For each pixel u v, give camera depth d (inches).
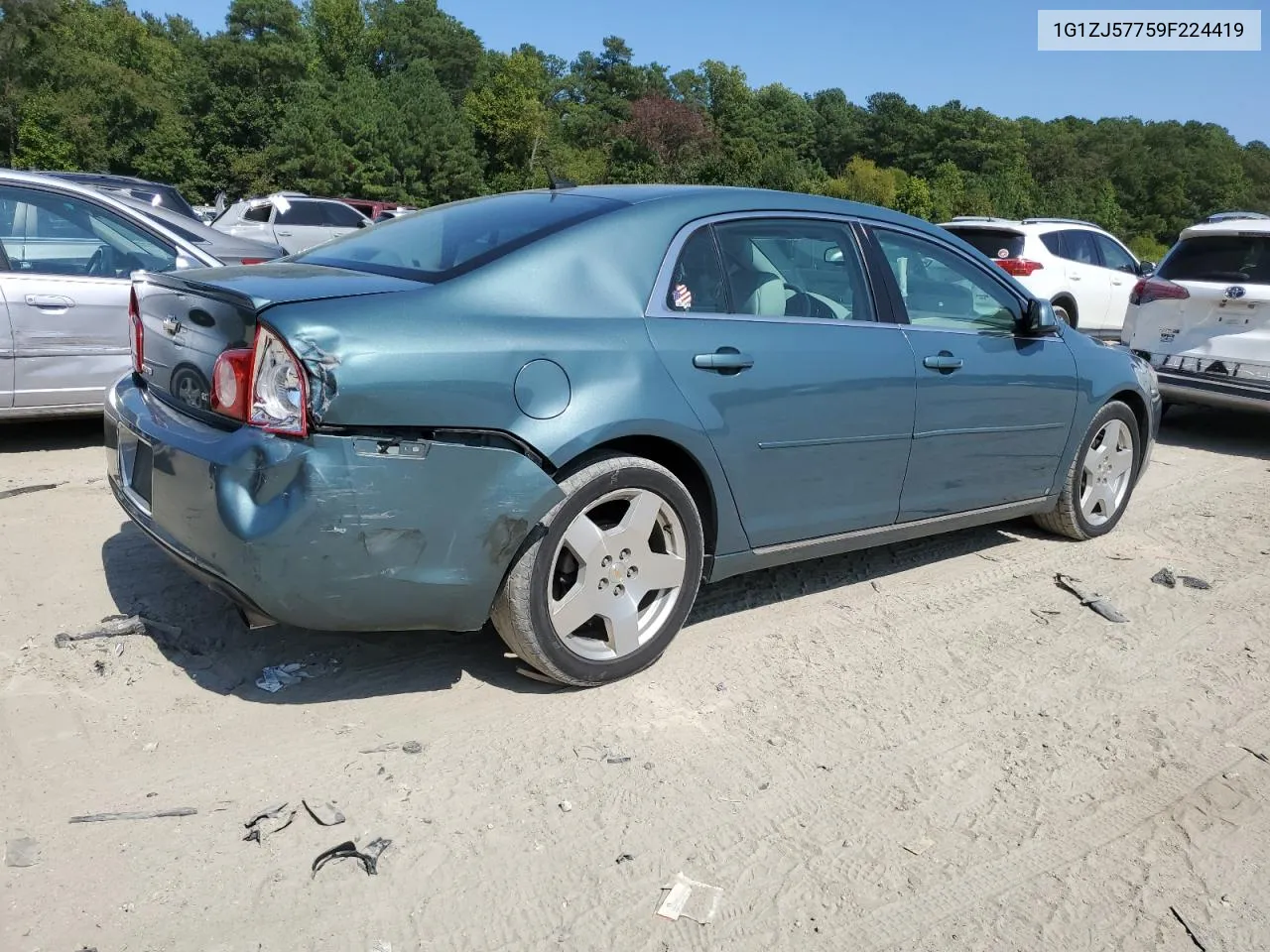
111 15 3388.3
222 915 91.6
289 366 109.3
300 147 2437.3
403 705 129.6
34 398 226.4
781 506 149.6
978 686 144.8
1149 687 147.6
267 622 120.3
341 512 110.9
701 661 147.3
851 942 93.8
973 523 185.9
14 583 157.3
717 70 4896.7
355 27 3988.7
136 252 242.1
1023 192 4047.7
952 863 105.7
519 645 128.0
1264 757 130.2
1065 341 197.8
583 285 130.2
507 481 119.2
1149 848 110.1
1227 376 308.7
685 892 98.7
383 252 140.3
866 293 161.8
